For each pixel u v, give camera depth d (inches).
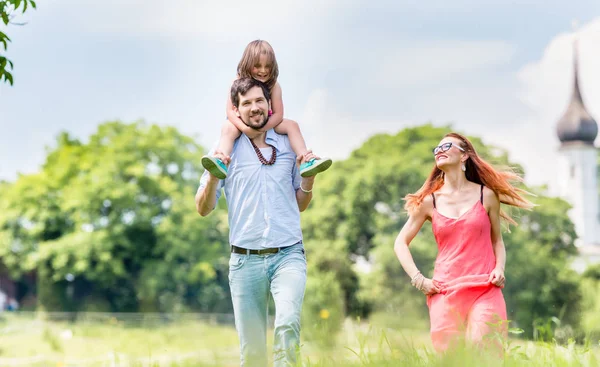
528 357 167.0
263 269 194.7
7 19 225.9
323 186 1877.5
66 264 1994.3
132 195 1978.3
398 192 1782.7
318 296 1502.2
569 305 1604.3
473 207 215.8
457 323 206.4
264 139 200.1
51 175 2155.5
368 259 1809.8
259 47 200.2
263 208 195.3
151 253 2063.2
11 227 2098.9
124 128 2208.4
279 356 183.0
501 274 209.9
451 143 219.0
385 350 173.9
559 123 3565.5
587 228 3440.0
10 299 2618.1
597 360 165.5
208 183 194.7
